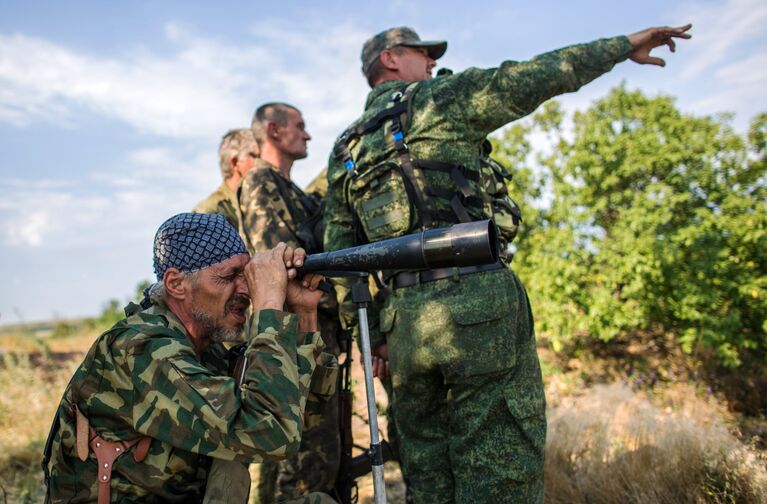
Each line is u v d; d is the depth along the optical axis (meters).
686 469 3.09
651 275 5.14
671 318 5.39
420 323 2.33
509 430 2.27
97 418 1.72
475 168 2.43
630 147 5.48
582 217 5.45
